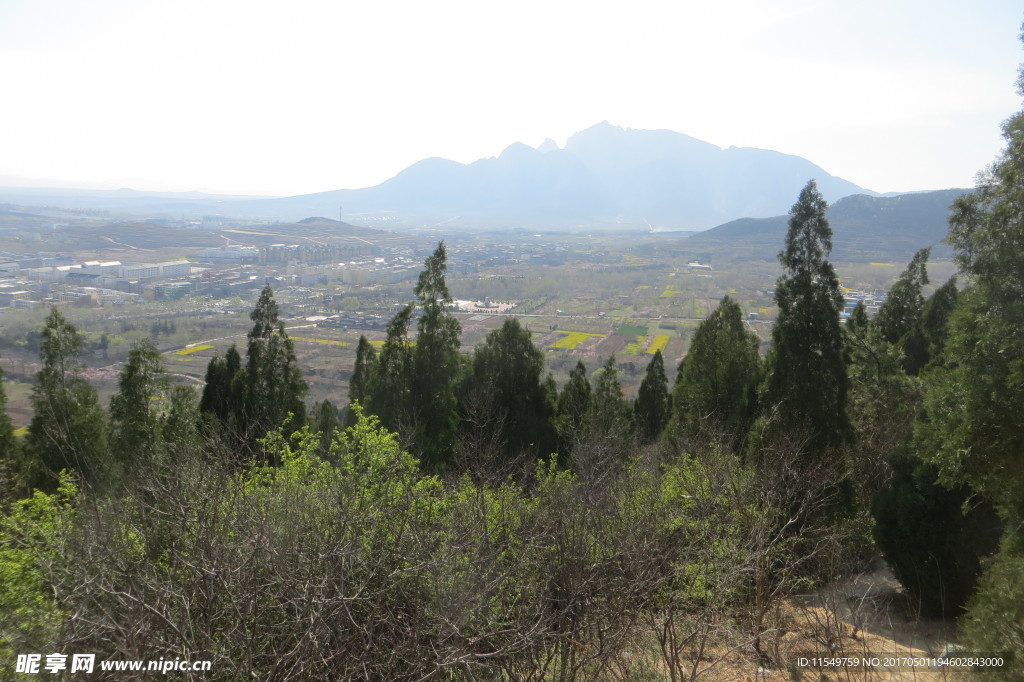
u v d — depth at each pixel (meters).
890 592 9.32
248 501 4.66
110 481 7.11
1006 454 7.09
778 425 11.20
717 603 6.50
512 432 15.81
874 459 12.27
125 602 3.66
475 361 16.45
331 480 5.82
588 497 6.02
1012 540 6.88
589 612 5.12
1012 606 5.82
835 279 11.73
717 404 14.63
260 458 8.22
